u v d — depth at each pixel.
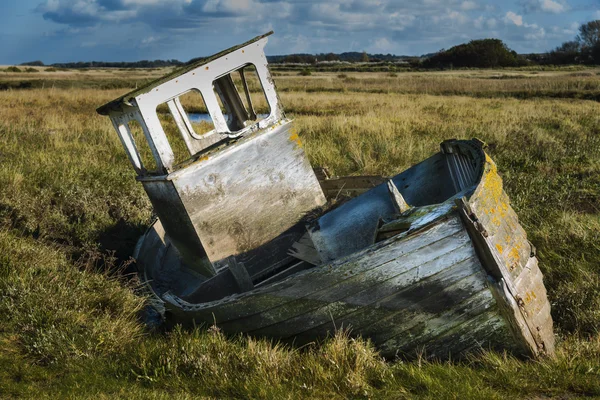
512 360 4.25
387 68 69.00
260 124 5.96
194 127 15.30
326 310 4.48
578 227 6.65
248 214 5.93
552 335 4.61
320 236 5.42
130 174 9.86
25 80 40.97
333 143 12.91
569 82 31.62
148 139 5.61
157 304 5.77
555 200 8.00
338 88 35.09
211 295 5.83
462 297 4.26
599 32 65.19
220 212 5.78
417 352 4.45
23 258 6.14
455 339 4.39
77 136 13.64
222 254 5.82
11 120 15.88
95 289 5.78
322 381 4.01
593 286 5.45
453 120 16.11
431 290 4.26
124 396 3.94
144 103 5.48
